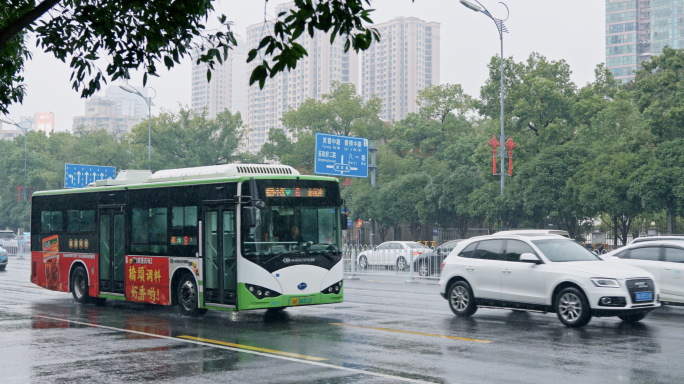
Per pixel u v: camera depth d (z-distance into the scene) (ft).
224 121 216.54
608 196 109.50
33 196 61.00
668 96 108.27
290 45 17.52
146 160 198.08
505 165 136.46
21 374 27.09
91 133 266.57
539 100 132.26
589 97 136.67
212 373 26.78
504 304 41.29
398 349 31.78
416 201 162.81
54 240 57.57
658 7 473.26
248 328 39.60
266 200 40.91
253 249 40.06
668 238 49.47
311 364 28.35
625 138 116.98
